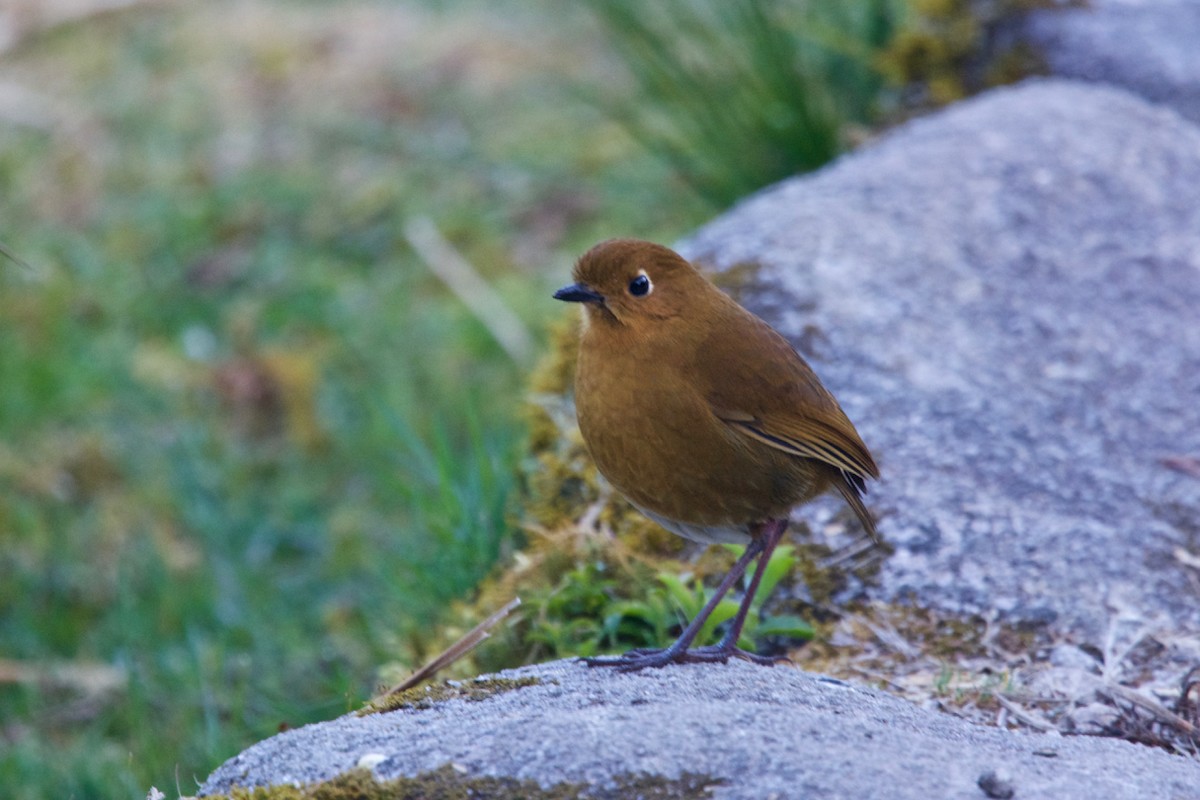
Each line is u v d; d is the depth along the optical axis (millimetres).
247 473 13609
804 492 7074
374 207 16594
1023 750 5918
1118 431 9586
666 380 6781
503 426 12008
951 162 11789
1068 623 8031
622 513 9203
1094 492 9055
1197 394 9969
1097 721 7297
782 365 6961
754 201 11695
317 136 17734
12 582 12172
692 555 8836
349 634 11289
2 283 15547
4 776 9508
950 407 9570
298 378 14414
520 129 17516
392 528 12609
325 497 13344
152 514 13023
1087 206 11445
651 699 6008
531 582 8805
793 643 8117
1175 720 7289
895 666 7832
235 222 16578
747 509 7000
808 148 13766
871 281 10500
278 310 15383
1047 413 9648
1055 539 8602
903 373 9828
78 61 19438
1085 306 10586
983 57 14227
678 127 14336
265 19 20219
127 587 11461
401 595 10039
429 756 5406
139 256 16156
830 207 11242
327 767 5504
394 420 11547
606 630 8141
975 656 7867
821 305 10266
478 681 6395
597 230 15719
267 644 11234
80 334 15070
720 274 10602
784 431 6883
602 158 16781
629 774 5199
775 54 13844
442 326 14945
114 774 9164
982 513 8789
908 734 5703
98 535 12742
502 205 16438
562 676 6441
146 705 10172
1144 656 7809
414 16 20203
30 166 17531
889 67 14305
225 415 14258
